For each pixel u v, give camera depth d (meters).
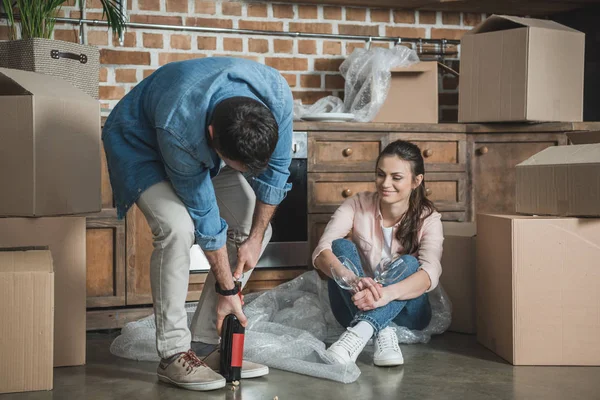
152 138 1.84
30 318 1.90
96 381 2.02
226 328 1.94
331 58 3.58
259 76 1.73
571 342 2.17
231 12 3.43
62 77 2.64
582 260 2.16
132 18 3.29
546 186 2.25
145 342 2.28
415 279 2.25
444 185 3.19
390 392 1.91
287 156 1.90
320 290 2.80
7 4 2.79
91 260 2.77
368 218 2.52
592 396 1.87
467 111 3.19
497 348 2.30
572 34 3.11
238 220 2.11
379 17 3.64
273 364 2.15
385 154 2.41
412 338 2.45
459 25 3.76
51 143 2.13
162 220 1.83
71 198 2.21
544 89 3.05
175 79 1.69
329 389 1.94
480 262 2.44
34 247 2.14
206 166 1.69
